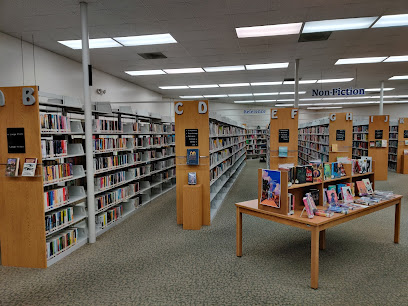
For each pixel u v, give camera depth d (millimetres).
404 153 10906
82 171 4082
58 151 3582
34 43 5977
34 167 3189
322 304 2490
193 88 12039
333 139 8875
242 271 3137
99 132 4621
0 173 3324
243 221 5051
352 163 3910
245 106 19172
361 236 4234
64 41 5891
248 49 6648
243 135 14523
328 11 4633
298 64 7594
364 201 3459
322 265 3266
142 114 6508
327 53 7020
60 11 4496
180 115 4863
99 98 8516
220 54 7031
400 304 2482
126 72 8852
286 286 2803
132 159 5719
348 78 10195
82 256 3631
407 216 5219
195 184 4734
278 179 3047
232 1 4242
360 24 5199
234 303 2527
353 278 2951
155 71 8773
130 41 6023
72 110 4340
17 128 3252
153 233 4484
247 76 9688
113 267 3297
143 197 6512
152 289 2787
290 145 6777
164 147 8086
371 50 6797
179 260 3453
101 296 2678
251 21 5016
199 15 4730
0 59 5281
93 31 5402
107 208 4727
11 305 2555
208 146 4801
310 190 3344
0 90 3240
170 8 4473
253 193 7594
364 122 10320
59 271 3219
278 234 4348
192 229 4633
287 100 16422
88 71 4066
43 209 3270
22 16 4656
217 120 7371
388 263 3305
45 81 6379
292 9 4539
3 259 3387
